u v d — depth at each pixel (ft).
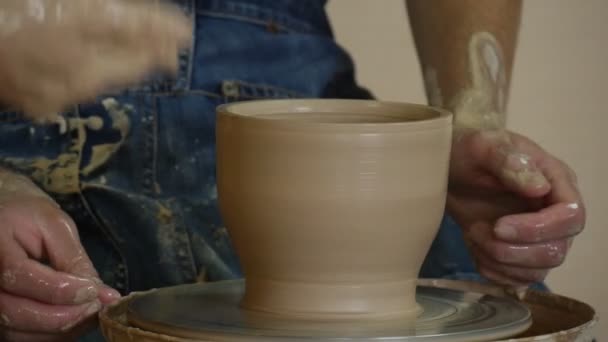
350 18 9.07
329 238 3.74
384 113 4.17
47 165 5.57
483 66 5.73
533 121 9.34
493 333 3.73
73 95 3.38
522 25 9.19
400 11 9.09
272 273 3.89
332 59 6.50
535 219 4.63
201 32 6.16
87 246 5.57
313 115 4.18
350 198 3.69
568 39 9.27
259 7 6.38
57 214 4.40
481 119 5.47
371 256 3.79
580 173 9.42
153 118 5.80
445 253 5.93
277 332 3.62
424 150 3.79
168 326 3.74
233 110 3.95
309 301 3.85
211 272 5.54
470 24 5.84
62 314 4.10
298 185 3.69
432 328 3.73
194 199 5.70
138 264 5.55
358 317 3.82
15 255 4.15
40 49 3.29
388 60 9.15
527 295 4.50
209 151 5.84
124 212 5.56
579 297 9.42
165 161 5.76
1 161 5.55
